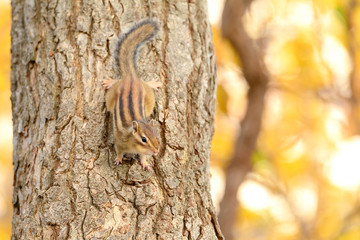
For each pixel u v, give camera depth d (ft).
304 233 72.84
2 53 66.74
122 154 32.71
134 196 30.94
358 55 62.75
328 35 64.08
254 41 61.26
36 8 36.91
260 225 76.43
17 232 32.27
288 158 72.33
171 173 32.01
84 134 32.35
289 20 65.46
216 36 61.16
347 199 73.51
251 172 71.15
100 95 33.88
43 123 33.22
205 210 32.50
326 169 73.15
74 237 29.81
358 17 59.82
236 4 59.11
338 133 72.08
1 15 67.87
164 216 30.96
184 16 37.19
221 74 65.62
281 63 67.26
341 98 66.08
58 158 31.71
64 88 33.58
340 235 70.49
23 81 35.88
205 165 33.88
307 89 67.10
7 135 80.38
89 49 34.94
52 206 30.50
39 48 35.65
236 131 69.56
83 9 35.78
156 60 35.65
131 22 36.19
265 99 63.36
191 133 34.06
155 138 31.94
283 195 72.49
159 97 34.24
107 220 30.17
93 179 31.04
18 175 33.96
